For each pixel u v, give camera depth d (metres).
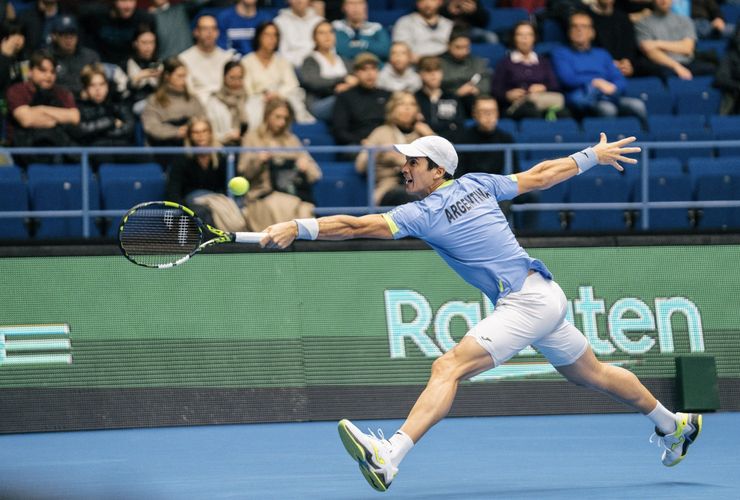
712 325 17.36
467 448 13.03
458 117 21.67
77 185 19.23
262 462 11.92
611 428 15.06
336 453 12.70
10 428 15.42
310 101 22.81
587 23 23.81
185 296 16.33
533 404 16.89
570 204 18.77
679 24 26.36
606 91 23.12
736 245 17.62
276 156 18.98
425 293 16.94
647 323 17.20
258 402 16.22
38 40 23.56
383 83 22.73
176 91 20.55
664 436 10.82
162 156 20.33
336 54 23.98
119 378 15.93
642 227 19.34
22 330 15.82
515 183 10.52
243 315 16.44
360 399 16.48
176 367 16.12
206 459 12.25
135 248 16.25
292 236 9.41
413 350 16.75
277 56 22.53
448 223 9.80
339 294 16.75
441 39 24.62
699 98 24.48
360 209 18.56
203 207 17.33
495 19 27.27
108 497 9.49
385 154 19.45
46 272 16.03
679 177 20.66
